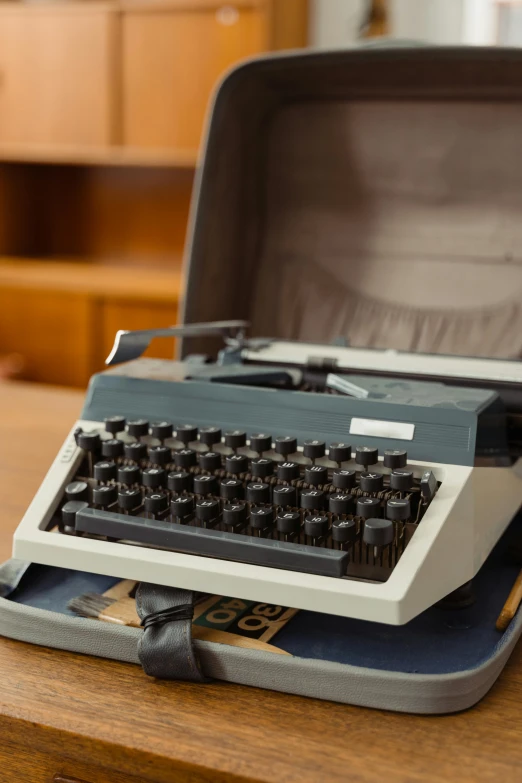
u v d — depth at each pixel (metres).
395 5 3.61
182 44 3.39
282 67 1.51
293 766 0.76
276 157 1.67
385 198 1.61
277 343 1.41
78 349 3.67
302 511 1.02
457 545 0.93
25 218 4.38
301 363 1.27
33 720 0.83
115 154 3.58
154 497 1.02
